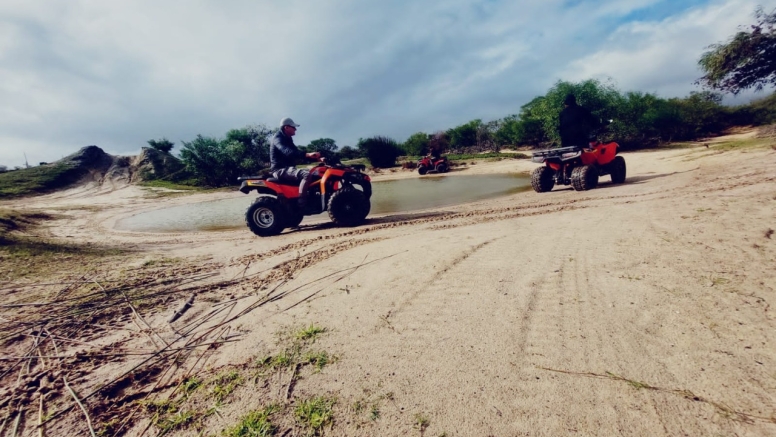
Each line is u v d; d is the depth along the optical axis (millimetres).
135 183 24281
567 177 8797
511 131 30797
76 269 4414
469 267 3133
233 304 3061
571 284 2592
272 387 1852
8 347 2574
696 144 19906
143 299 3334
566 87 20234
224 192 18688
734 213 3830
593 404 1523
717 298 2166
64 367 2275
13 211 10094
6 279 4035
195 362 2207
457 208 7699
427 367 1870
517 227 4586
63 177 24188
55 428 1753
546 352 1883
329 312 2623
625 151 19656
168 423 1697
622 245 3252
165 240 6555
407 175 20891
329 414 1624
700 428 1359
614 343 1889
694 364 1678
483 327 2178
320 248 4754
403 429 1500
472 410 1559
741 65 11750
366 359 1996
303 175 6699
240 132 28234
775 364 1619
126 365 2250
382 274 3244
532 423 1462
